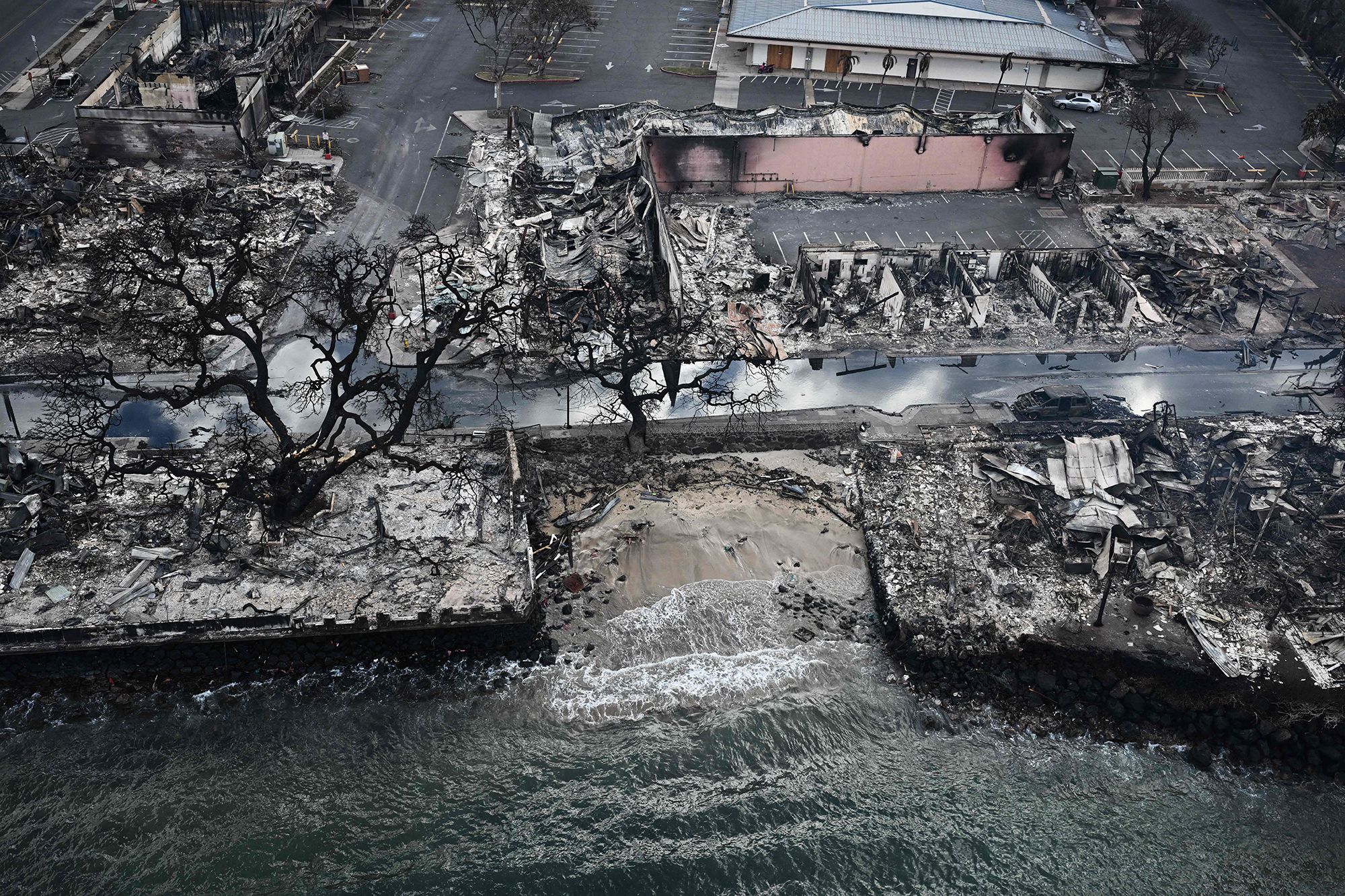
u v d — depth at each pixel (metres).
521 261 99.38
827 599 71.81
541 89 135.75
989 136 115.94
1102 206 117.81
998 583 71.38
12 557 68.44
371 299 71.69
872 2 143.25
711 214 111.94
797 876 57.75
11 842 57.72
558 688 66.19
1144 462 80.12
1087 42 139.12
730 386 89.12
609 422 83.50
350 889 56.31
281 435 70.50
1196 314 99.44
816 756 63.41
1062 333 96.81
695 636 69.12
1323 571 72.12
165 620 65.12
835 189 118.38
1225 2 166.88
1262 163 127.00
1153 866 58.66
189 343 70.19
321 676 66.12
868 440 82.50
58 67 131.50
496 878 57.03
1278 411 88.50
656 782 61.88
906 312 97.00
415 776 61.72
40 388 84.50
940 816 60.69
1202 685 65.75
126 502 73.19
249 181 112.31
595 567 72.25
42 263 98.44
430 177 116.38
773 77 141.88
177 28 136.38
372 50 143.00
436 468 75.12
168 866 56.94
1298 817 61.09
